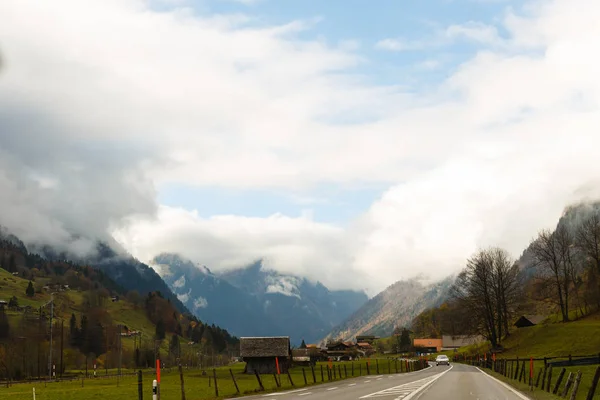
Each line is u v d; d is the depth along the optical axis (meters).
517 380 49.47
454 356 167.25
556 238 141.62
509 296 130.38
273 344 119.25
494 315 128.62
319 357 189.12
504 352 118.62
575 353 98.81
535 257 144.75
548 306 171.62
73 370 172.75
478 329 132.50
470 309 130.25
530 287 169.88
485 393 35.25
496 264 129.25
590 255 139.25
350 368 108.31
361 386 44.53
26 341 157.62
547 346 111.31
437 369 90.69
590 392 26.36
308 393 37.06
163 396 48.44
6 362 137.75
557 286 141.38
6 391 72.88
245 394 37.75
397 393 35.69
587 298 141.25
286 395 35.38
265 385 59.75
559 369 62.09
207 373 117.44
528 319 171.88
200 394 49.91
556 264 139.62
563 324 125.56
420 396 33.03
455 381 49.91
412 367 99.12
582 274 169.88
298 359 141.88
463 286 131.88
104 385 83.75
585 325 118.94
